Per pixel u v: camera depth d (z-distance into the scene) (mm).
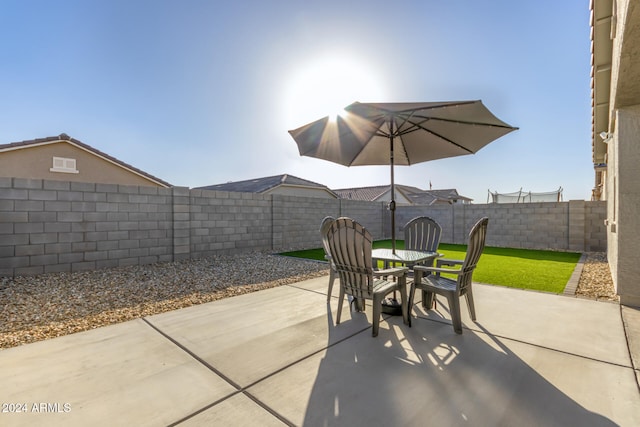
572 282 5105
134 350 2703
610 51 4008
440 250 9711
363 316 3568
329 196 20734
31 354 2625
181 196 7297
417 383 2154
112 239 6223
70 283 5020
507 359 2486
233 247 8445
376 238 13430
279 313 3672
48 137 11625
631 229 3805
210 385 2158
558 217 9812
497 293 4461
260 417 1820
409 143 4801
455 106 3283
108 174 13273
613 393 2012
